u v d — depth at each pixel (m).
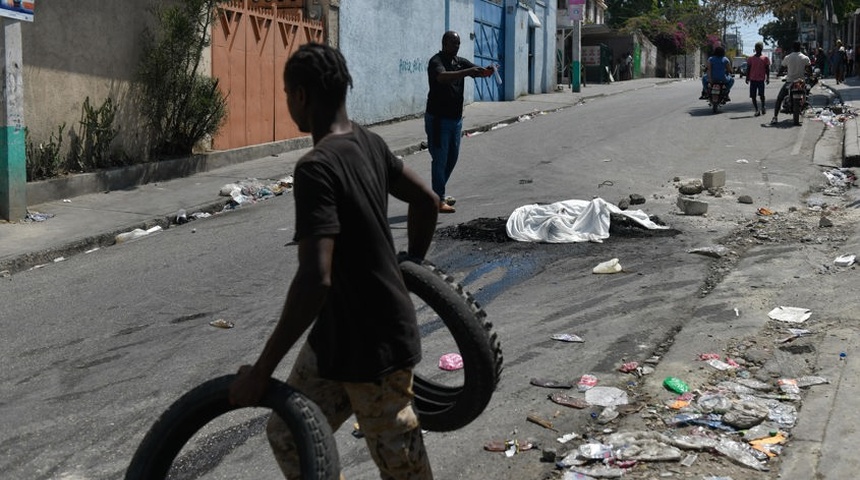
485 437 4.38
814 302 6.21
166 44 12.54
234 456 4.26
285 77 2.73
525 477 3.96
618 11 66.00
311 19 17.08
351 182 2.58
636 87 33.97
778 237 8.39
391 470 2.80
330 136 2.66
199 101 12.93
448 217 9.59
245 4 14.52
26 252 8.53
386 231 2.72
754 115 18.14
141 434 4.60
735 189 10.79
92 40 11.66
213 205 11.01
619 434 4.25
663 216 9.39
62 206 10.70
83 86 11.59
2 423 4.76
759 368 5.11
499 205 10.24
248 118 14.89
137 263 8.31
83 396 5.11
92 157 11.80
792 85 16.36
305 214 2.50
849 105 19.00
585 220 8.59
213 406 2.68
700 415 4.45
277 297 6.96
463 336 2.93
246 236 9.27
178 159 12.89
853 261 7.14
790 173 11.74
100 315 6.68
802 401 4.56
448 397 3.16
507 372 5.21
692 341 5.55
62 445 4.48
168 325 6.37
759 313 6.07
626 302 6.47
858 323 5.66
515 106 23.86
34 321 6.59
